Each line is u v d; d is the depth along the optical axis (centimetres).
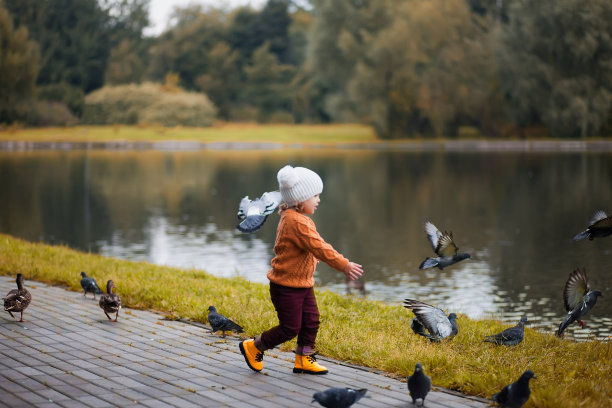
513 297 1559
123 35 12338
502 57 7281
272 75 11606
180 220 2927
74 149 8031
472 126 8781
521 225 2722
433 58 7781
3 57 9200
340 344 696
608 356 712
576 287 648
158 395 536
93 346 684
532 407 526
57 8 11588
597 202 3384
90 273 1112
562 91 6912
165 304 884
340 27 8444
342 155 6962
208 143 8538
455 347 716
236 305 874
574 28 6812
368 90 7819
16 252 1324
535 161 5838
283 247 593
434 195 3788
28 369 595
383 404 531
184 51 11869
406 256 2119
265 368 626
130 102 10188
